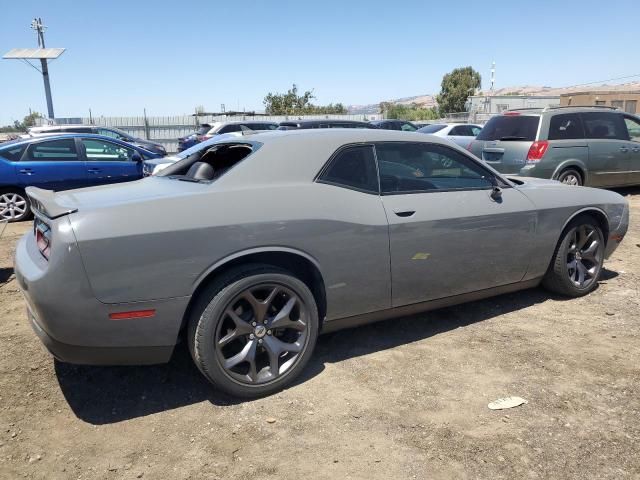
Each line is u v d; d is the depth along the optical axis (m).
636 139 10.00
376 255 3.37
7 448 2.66
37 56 27.98
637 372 3.34
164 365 3.53
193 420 2.89
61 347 2.71
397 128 18.72
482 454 2.57
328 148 3.37
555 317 4.25
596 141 9.05
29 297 2.72
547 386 3.18
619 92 41.75
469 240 3.78
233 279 2.90
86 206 2.79
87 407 3.04
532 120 8.66
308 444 2.66
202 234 2.82
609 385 3.18
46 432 2.80
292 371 3.17
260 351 3.15
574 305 4.51
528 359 3.54
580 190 4.58
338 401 3.06
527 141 8.59
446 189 3.79
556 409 2.94
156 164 9.91
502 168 8.85
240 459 2.56
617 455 2.54
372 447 2.63
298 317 3.21
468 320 4.23
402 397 3.09
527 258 4.18
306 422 2.85
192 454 2.60
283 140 3.31
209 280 2.95
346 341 3.86
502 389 3.16
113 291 2.65
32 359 3.60
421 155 3.74
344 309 3.38
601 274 5.36
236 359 2.99
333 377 3.34
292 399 3.09
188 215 2.82
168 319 2.80
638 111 41.22
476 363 3.49
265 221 2.98
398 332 4.01
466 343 3.80
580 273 4.65
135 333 2.76
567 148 8.71
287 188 3.15
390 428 2.79
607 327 4.05
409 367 3.46
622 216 4.82
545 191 4.34
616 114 9.53
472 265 3.85
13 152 9.03
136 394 3.17
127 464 2.54
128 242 2.67
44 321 2.65
